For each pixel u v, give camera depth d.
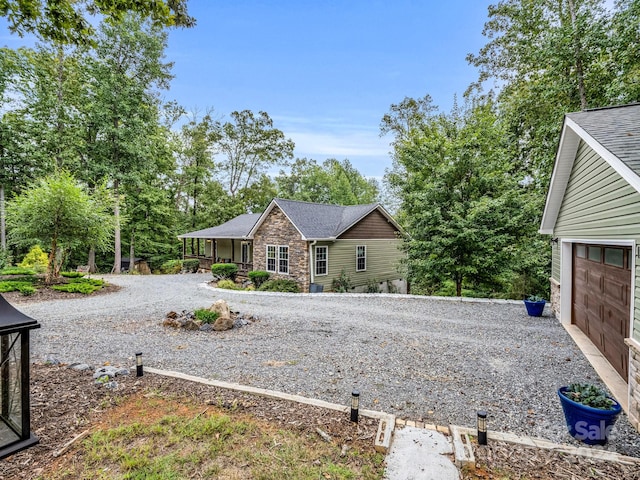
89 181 19.25
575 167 6.47
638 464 2.64
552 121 11.98
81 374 4.27
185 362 4.93
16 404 2.77
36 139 18.72
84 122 19.33
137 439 2.86
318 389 4.04
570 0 11.97
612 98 10.16
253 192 31.08
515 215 11.07
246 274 16.97
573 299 7.21
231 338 6.24
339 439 2.90
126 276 18.16
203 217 27.25
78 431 2.97
